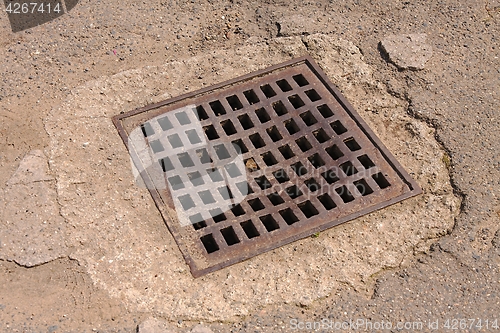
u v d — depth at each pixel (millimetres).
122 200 1396
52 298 1275
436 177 1436
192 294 1280
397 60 1617
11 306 1266
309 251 1338
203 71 1611
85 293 1279
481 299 1272
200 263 1320
